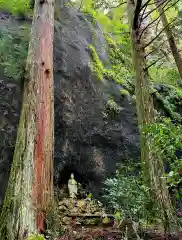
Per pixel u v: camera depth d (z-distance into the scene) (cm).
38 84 482
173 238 378
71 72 716
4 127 560
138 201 408
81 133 670
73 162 637
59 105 658
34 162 393
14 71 619
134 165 680
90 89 733
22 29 707
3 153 539
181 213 533
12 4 748
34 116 443
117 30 1034
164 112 874
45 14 592
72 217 529
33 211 346
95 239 402
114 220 504
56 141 628
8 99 588
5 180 520
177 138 335
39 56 521
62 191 604
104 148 690
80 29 845
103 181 648
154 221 421
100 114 719
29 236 317
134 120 773
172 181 311
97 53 848
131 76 891
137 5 605
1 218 355
